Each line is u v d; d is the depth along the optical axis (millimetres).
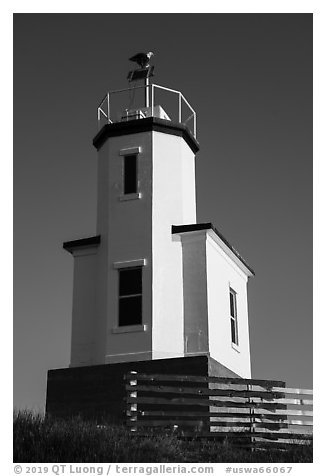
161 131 19156
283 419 14664
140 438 13078
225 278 19578
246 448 13977
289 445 14188
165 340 17328
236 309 20391
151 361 16359
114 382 16516
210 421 14273
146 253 17984
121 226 18469
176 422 14016
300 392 15000
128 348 17359
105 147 19484
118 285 18062
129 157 19047
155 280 17734
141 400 13992
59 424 13094
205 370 15828
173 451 12414
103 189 19219
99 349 17859
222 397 15094
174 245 18281
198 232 18188
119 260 18172
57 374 17016
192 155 20531
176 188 18922
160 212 18406
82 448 11680
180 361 16109
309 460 12781
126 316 17766
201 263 18000
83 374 16828
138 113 19969
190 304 17750
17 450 11383
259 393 14680
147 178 18641
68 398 16750
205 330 17422
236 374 18047
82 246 19031
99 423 16234
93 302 18594
